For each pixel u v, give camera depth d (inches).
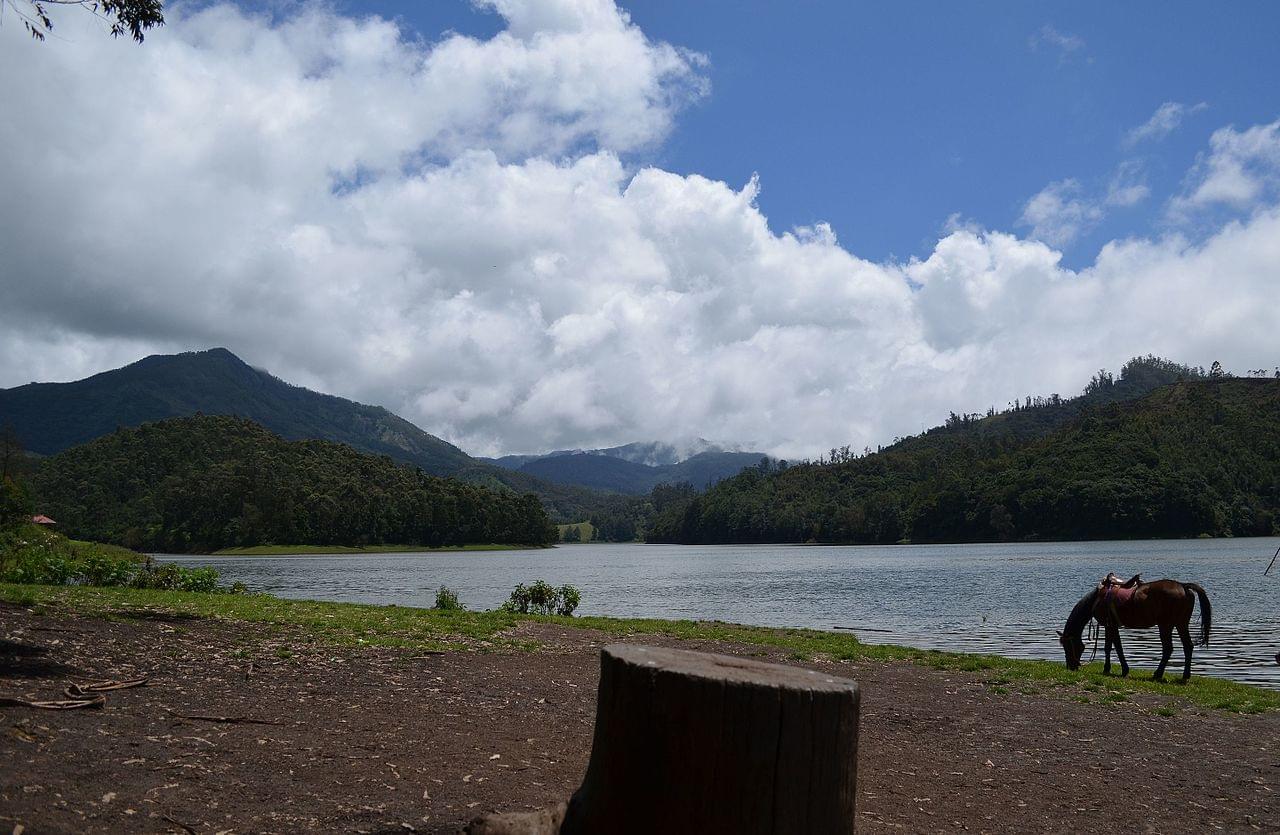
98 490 6545.3
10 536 1083.9
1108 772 350.9
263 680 387.5
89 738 250.4
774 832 126.7
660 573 3277.6
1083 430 7514.8
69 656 380.5
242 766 246.2
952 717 451.5
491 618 794.2
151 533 6200.8
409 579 2773.1
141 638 460.1
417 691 402.9
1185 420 7628.0
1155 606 634.2
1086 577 2378.2
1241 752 395.2
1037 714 470.3
